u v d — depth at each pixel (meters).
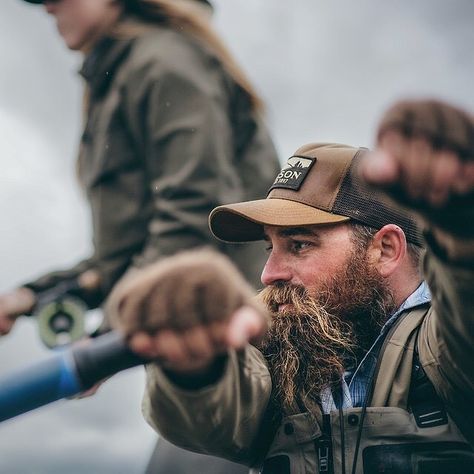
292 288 2.70
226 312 1.22
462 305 1.84
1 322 3.77
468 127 1.29
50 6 3.87
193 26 3.83
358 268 2.71
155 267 1.25
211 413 2.07
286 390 2.53
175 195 3.66
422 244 2.77
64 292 3.80
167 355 1.23
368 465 2.40
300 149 2.88
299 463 2.47
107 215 3.80
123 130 3.80
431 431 2.37
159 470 3.83
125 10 3.84
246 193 3.85
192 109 3.72
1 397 1.34
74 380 1.35
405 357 2.46
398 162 1.31
